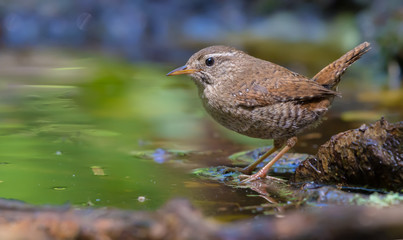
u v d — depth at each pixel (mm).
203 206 7715
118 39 26078
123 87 17062
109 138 11859
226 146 11570
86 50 23453
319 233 5918
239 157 10805
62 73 18688
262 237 5734
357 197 7492
